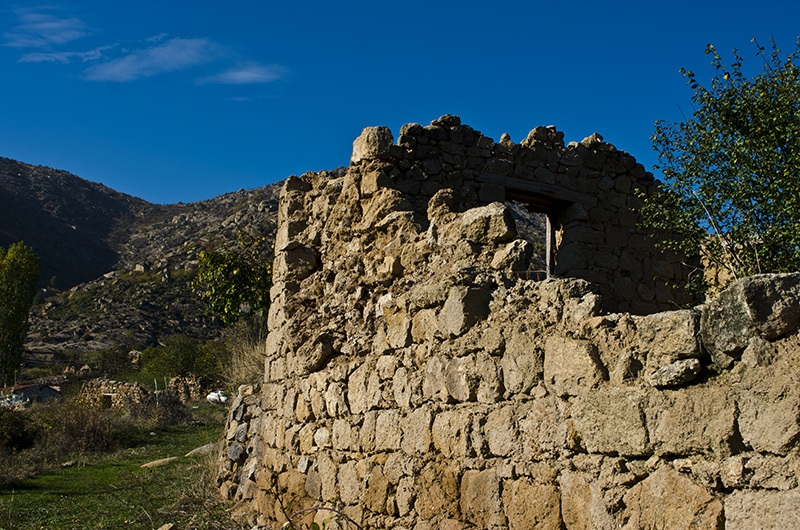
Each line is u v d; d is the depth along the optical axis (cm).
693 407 369
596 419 417
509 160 1013
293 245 848
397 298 636
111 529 914
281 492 804
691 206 957
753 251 898
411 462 569
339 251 809
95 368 4634
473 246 589
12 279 4600
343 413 685
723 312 368
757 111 905
